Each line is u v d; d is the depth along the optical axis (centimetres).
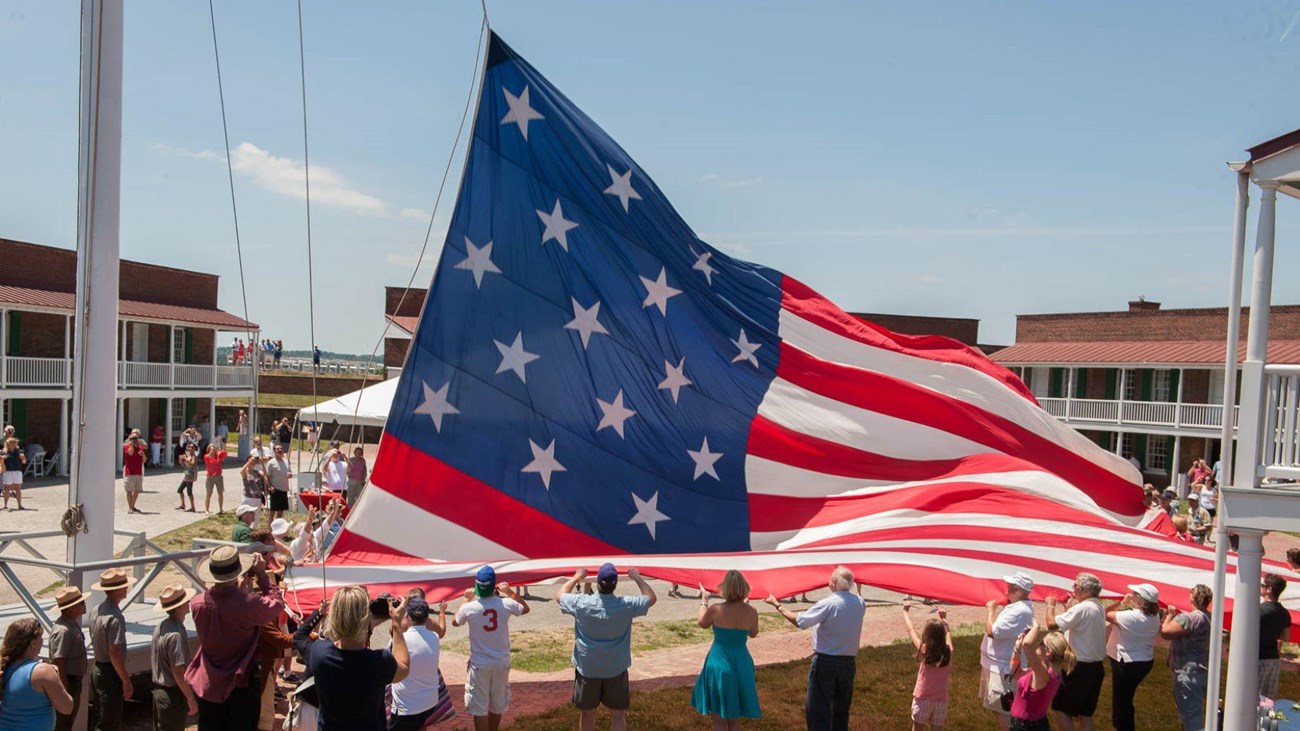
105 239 821
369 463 3119
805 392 1020
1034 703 734
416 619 694
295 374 5431
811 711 775
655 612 1432
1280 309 3684
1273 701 813
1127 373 3878
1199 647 825
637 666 1109
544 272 908
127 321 3222
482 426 871
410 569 807
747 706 747
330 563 812
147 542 1024
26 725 587
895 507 975
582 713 767
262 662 692
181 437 3203
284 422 3778
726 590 748
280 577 842
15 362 2755
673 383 955
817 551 879
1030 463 1073
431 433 852
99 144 812
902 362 1070
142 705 879
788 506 965
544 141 914
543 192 912
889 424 1037
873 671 1087
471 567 816
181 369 3422
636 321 948
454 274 873
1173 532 1231
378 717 524
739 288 1026
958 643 1249
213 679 627
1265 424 685
